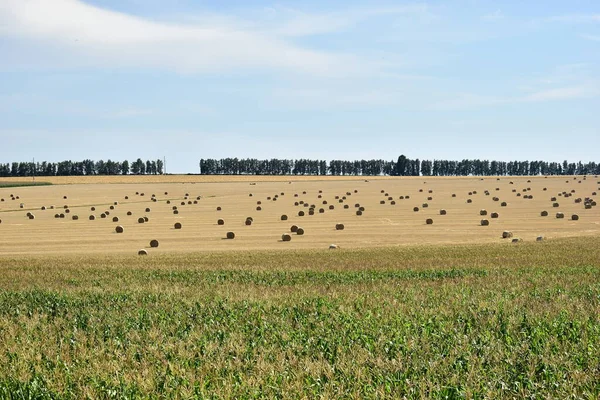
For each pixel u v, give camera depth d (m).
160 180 188.25
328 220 72.56
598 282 25.50
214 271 31.98
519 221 67.94
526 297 21.30
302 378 12.09
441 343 14.57
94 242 55.84
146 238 58.47
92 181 181.88
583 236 51.66
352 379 12.04
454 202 96.81
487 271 30.20
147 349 14.76
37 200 112.88
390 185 150.25
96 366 13.27
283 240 54.53
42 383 12.37
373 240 52.97
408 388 11.52
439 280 27.72
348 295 22.70
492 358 13.20
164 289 25.72
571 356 12.98
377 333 15.74
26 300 23.59
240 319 18.41
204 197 118.31
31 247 52.62
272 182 173.25
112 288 26.17
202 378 12.23
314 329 16.64
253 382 11.89
